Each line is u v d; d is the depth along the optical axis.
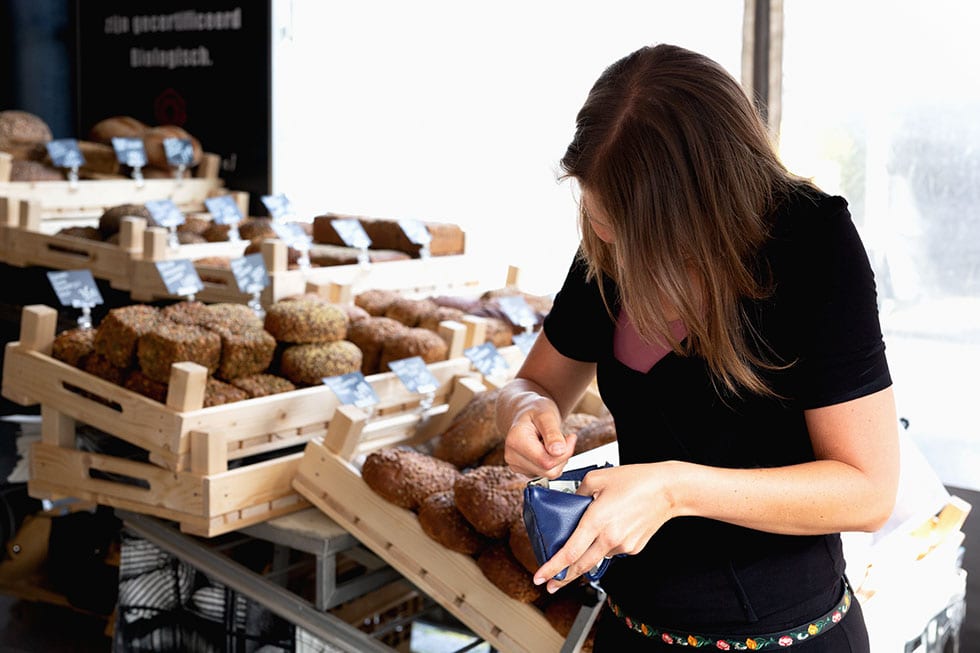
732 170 1.10
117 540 3.03
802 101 3.74
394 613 2.89
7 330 4.48
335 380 2.53
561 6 4.36
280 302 2.76
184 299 3.64
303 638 2.25
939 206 3.54
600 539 1.09
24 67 5.60
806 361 1.14
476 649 2.88
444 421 2.74
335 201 5.20
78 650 2.77
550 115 4.48
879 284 3.71
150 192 4.88
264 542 2.67
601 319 1.36
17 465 3.59
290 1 5.09
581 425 2.47
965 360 3.56
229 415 2.40
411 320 3.18
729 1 3.91
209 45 5.27
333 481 2.28
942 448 3.64
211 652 2.38
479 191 4.77
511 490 2.04
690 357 1.21
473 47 4.64
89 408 2.52
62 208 4.53
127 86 5.62
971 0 3.37
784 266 1.14
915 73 3.51
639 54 1.17
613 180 1.12
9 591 3.01
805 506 1.12
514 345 3.22
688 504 1.11
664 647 1.29
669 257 1.11
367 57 4.96
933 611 2.13
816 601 1.25
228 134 5.28
